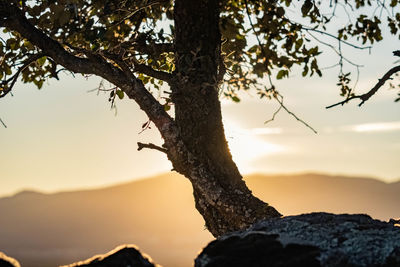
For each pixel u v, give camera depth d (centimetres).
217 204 923
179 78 967
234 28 1151
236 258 639
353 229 675
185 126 955
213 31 979
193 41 970
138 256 638
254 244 649
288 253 642
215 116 959
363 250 647
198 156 949
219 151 950
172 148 952
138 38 1040
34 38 970
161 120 965
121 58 988
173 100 966
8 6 959
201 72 965
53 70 1112
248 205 914
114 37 1123
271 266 627
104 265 620
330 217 712
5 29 1159
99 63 977
